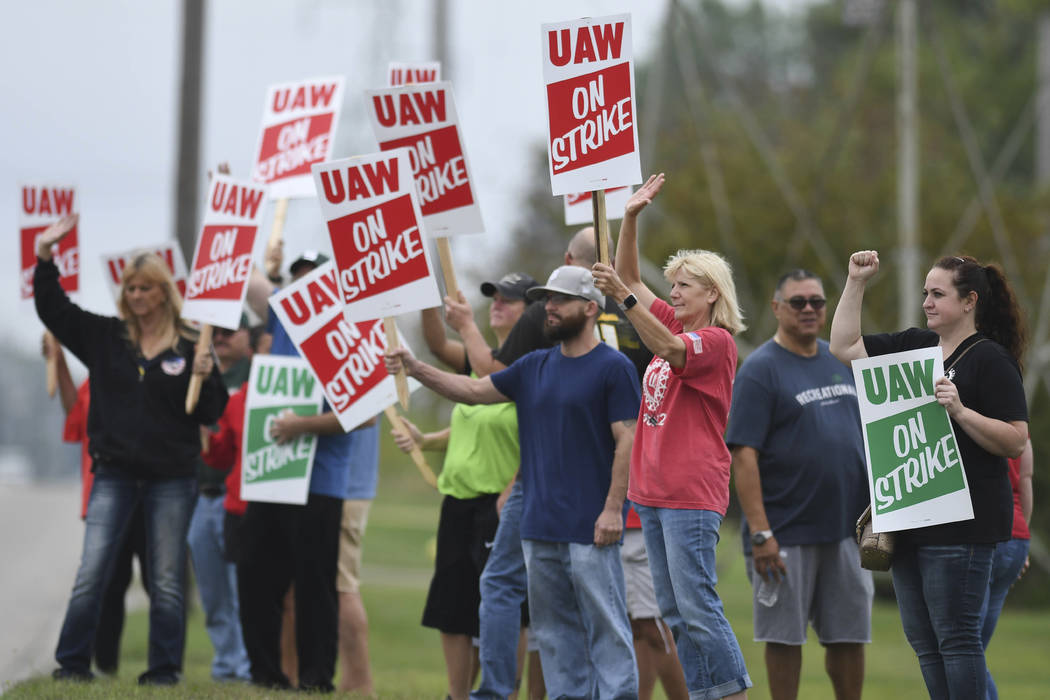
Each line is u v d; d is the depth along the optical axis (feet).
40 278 102.47
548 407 84.94
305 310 102.17
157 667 101.45
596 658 83.35
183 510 102.27
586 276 84.89
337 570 104.68
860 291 77.00
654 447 80.84
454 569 96.89
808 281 94.58
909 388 74.64
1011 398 73.67
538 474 85.20
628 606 94.79
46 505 440.04
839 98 468.75
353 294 89.66
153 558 101.65
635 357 94.94
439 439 105.40
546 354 86.74
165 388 101.35
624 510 86.48
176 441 101.50
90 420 102.53
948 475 73.41
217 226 104.63
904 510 73.92
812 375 95.20
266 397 103.91
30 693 92.94
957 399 72.90
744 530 96.78
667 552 79.77
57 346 118.01
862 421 75.56
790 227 313.94
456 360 107.34
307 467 102.78
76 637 101.65
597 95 83.51
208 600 119.14
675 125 384.88
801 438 93.86
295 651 115.44
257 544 105.09
